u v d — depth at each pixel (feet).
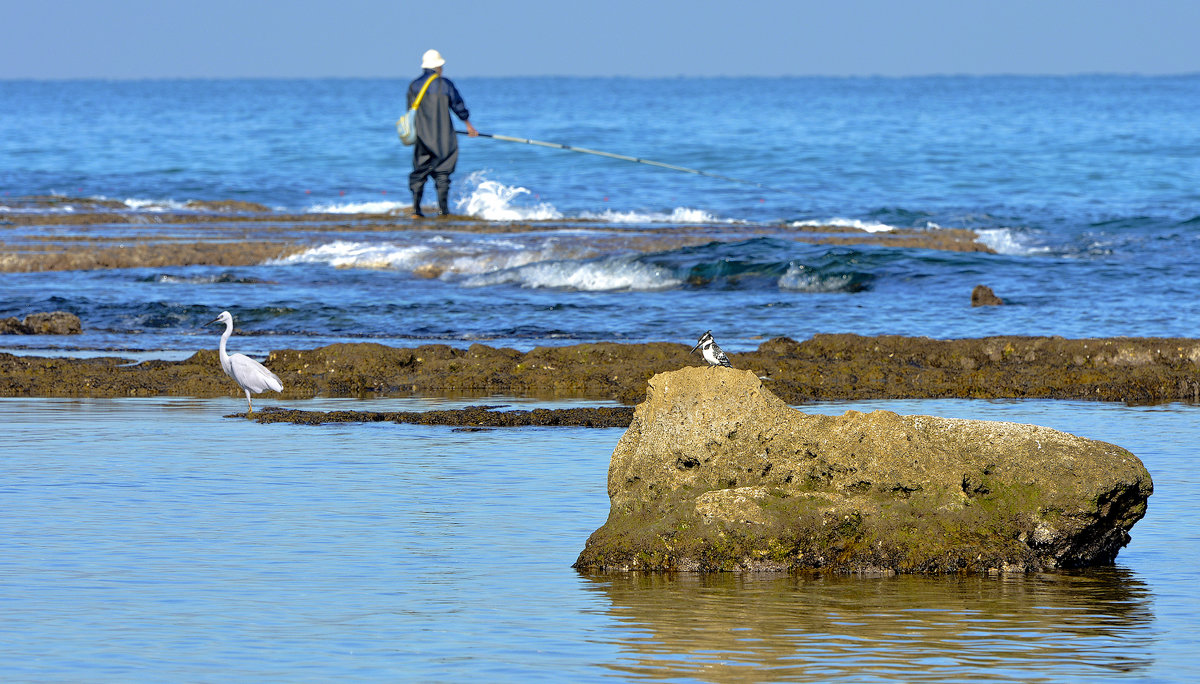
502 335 279.69
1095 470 117.60
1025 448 119.96
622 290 343.26
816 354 242.58
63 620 100.68
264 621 100.89
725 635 98.48
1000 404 205.87
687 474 121.08
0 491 141.49
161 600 105.50
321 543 122.21
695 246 374.43
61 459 159.12
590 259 359.46
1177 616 103.30
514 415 188.65
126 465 155.74
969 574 116.06
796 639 97.66
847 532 117.39
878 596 108.99
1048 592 110.42
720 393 121.90
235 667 91.20
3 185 618.44
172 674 89.76
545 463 157.38
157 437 175.01
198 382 221.46
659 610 104.78
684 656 93.81
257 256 382.42
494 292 337.52
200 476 149.59
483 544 122.72
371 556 118.32
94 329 289.94
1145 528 130.11
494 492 142.41
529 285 348.79
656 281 345.92
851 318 296.51
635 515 120.37
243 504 136.46
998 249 407.03
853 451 119.03
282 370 232.32
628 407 196.44
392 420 188.14
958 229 435.53
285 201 581.94
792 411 122.01
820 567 117.19
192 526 127.54
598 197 572.10
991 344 239.91
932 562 116.26
